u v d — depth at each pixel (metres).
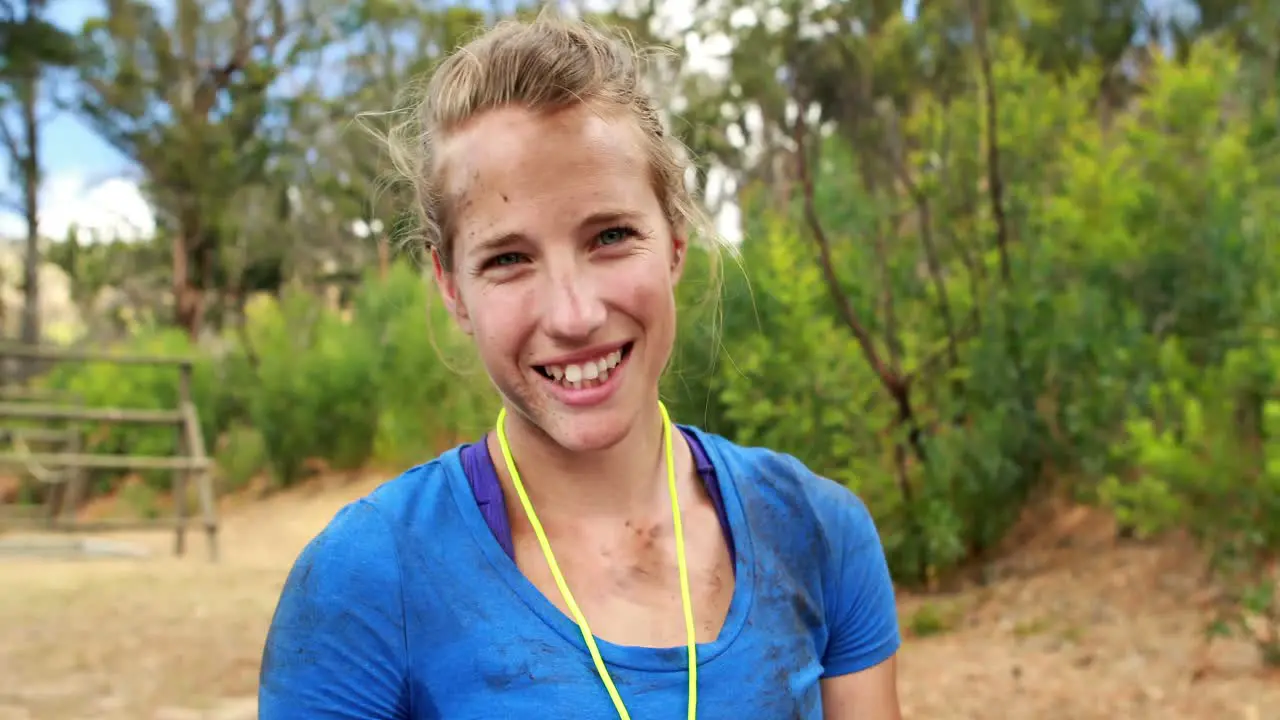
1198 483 3.86
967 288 5.55
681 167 1.17
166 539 9.99
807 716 1.13
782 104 6.23
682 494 1.19
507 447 1.15
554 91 1.07
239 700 3.99
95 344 25.69
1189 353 4.98
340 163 24.22
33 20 21.30
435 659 1.04
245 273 27.22
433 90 1.14
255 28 24.11
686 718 1.04
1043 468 5.60
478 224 1.08
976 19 5.54
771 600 1.15
